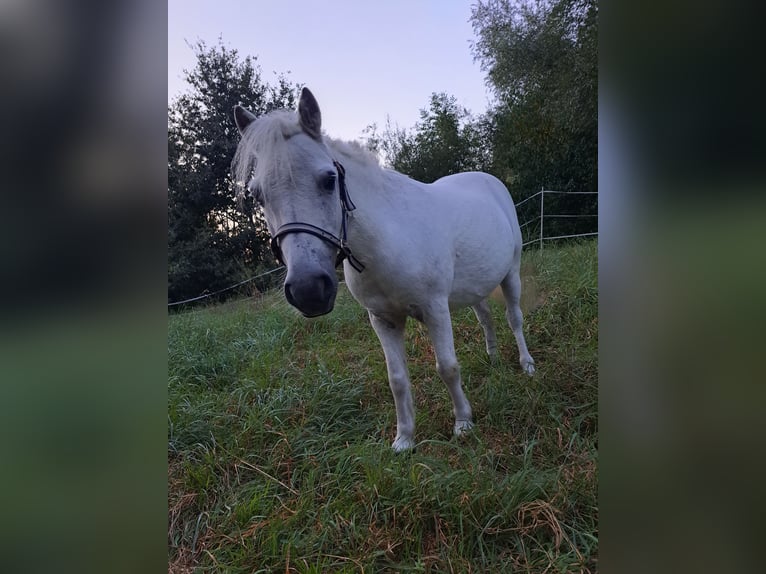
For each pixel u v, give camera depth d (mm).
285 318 4531
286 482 2117
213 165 10609
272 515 1855
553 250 5543
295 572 1608
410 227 2074
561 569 1476
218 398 2906
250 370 3361
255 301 5973
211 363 3576
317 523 1803
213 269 9672
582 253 4973
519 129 8305
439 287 2170
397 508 1769
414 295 2090
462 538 1604
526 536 1652
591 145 7422
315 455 2219
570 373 2768
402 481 1835
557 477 1819
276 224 1672
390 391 2893
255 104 11156
